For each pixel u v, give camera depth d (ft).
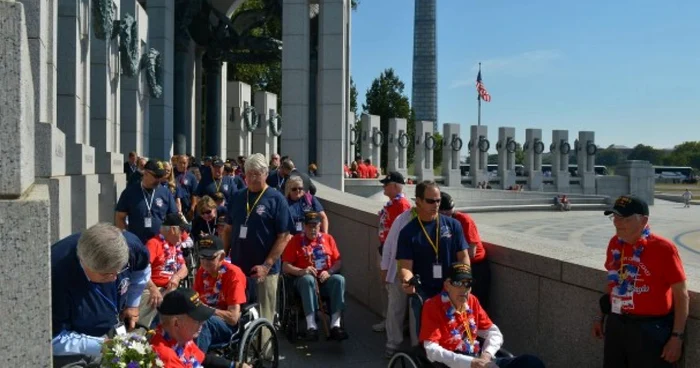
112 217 38.73
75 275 12.12
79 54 33.71
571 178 152.66
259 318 18.76
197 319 12.57
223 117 94.89
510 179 146.00
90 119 40.63
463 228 20.81
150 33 66.54
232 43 85.71
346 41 94.02
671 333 13.38
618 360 14.16
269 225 20.98
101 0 38.14
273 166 47.39
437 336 15.53
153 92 57.06
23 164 7.71
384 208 24.66
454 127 136.36
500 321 20.65
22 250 7.62
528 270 19.17
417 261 19.16
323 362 21.30
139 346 10.84
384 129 219.20
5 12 7.47
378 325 25.39
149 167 25.21
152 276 21.99
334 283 23.31
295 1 72.84
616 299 13.94
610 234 81.56
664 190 245.45
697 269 16.35
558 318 17.92
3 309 7.61
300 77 72.95
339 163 73.67
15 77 7.54
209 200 31.07
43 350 7.74
